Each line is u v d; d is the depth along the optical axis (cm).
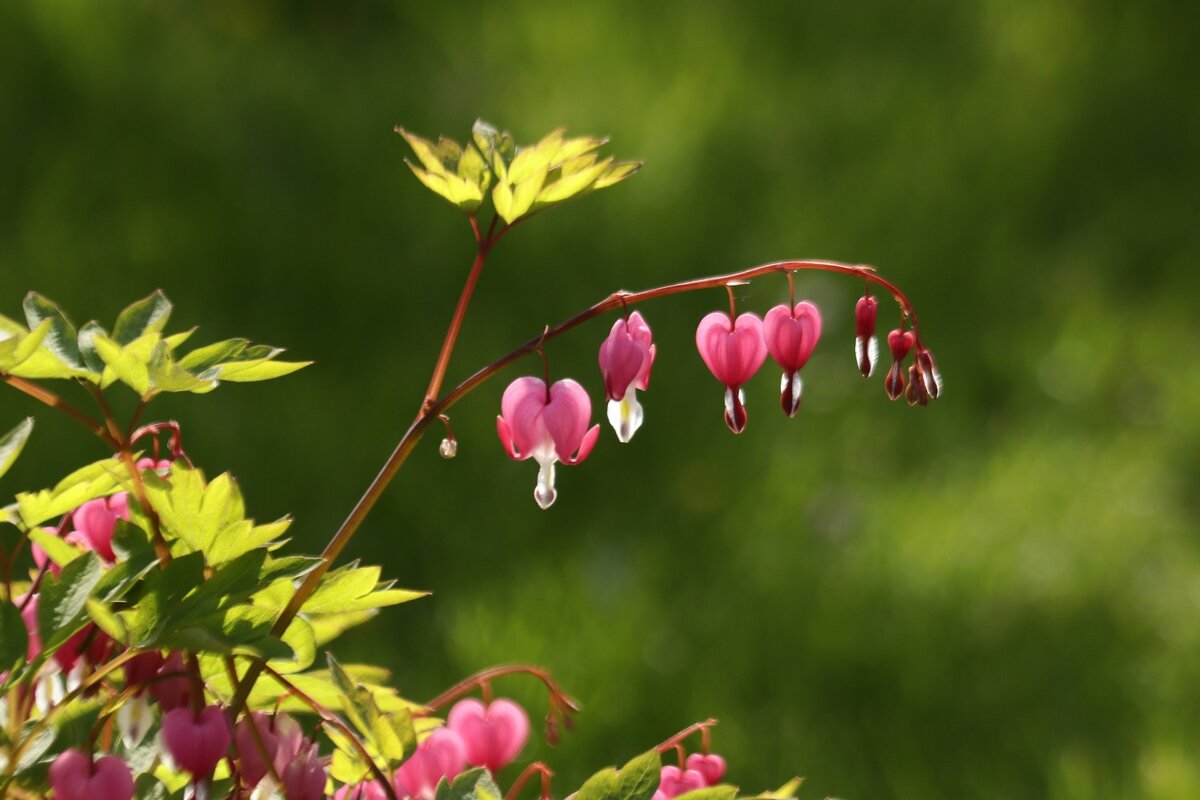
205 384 263
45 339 277
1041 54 1451
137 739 268
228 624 253
